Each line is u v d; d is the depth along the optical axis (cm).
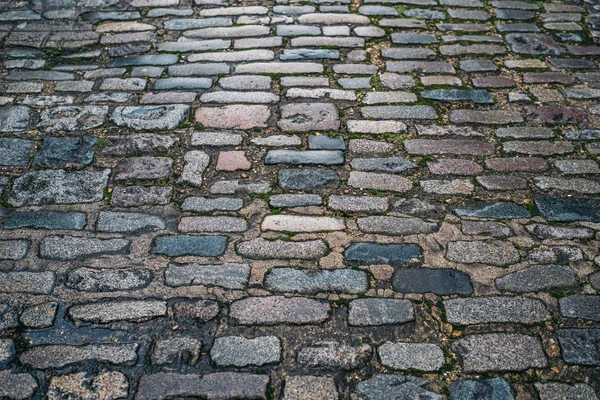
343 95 349
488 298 229
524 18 436
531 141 317
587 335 216
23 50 388
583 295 231
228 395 195
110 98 343
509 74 373
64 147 304
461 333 217
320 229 259
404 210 270
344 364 205
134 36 406
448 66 379
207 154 302
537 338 215
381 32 414
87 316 220
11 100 339
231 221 263
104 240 252
